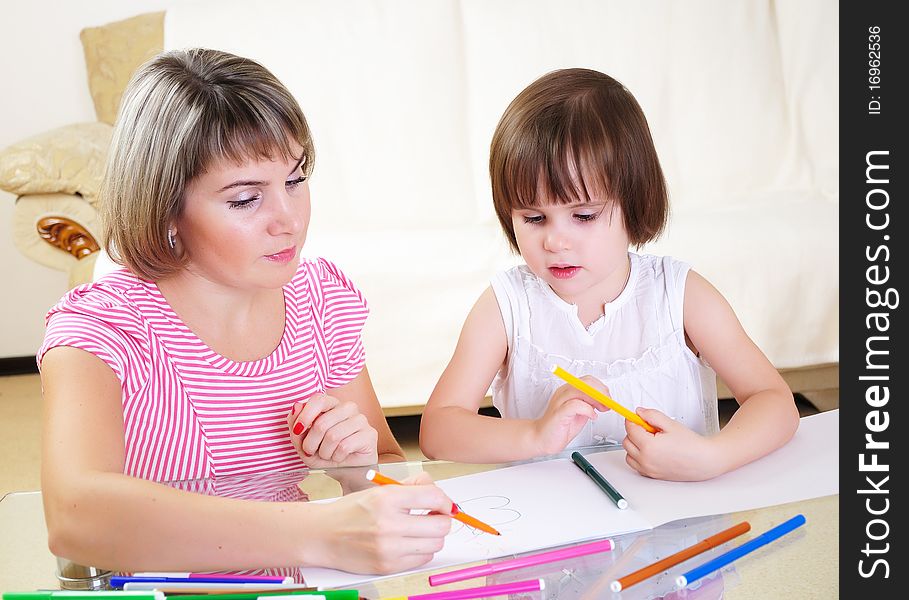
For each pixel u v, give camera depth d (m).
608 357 1.12
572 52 2.52
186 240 0.87
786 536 0.74
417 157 2.47
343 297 1.08
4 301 2.85
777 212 2.20
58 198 2.19
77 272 2.11
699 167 2.51
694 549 0.72
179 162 0.82
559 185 0.96
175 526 0.71
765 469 0.87
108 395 0.85
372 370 2.05
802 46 2.54
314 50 2.47
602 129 0.96
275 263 0.86
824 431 0.96
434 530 0.70
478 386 1.10
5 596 0.66
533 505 0.81
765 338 2.08
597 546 0.73
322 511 0.72
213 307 0.96
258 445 0.99
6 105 2.79
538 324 1.13
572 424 0.91
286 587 0.68
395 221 2.44
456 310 2.04
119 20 2.73
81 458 0.76
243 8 2.50
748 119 2.53
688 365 1.12
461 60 2.53
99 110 2.56
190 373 0.96
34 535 0.80
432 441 1.00
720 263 2.05
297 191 0.87
